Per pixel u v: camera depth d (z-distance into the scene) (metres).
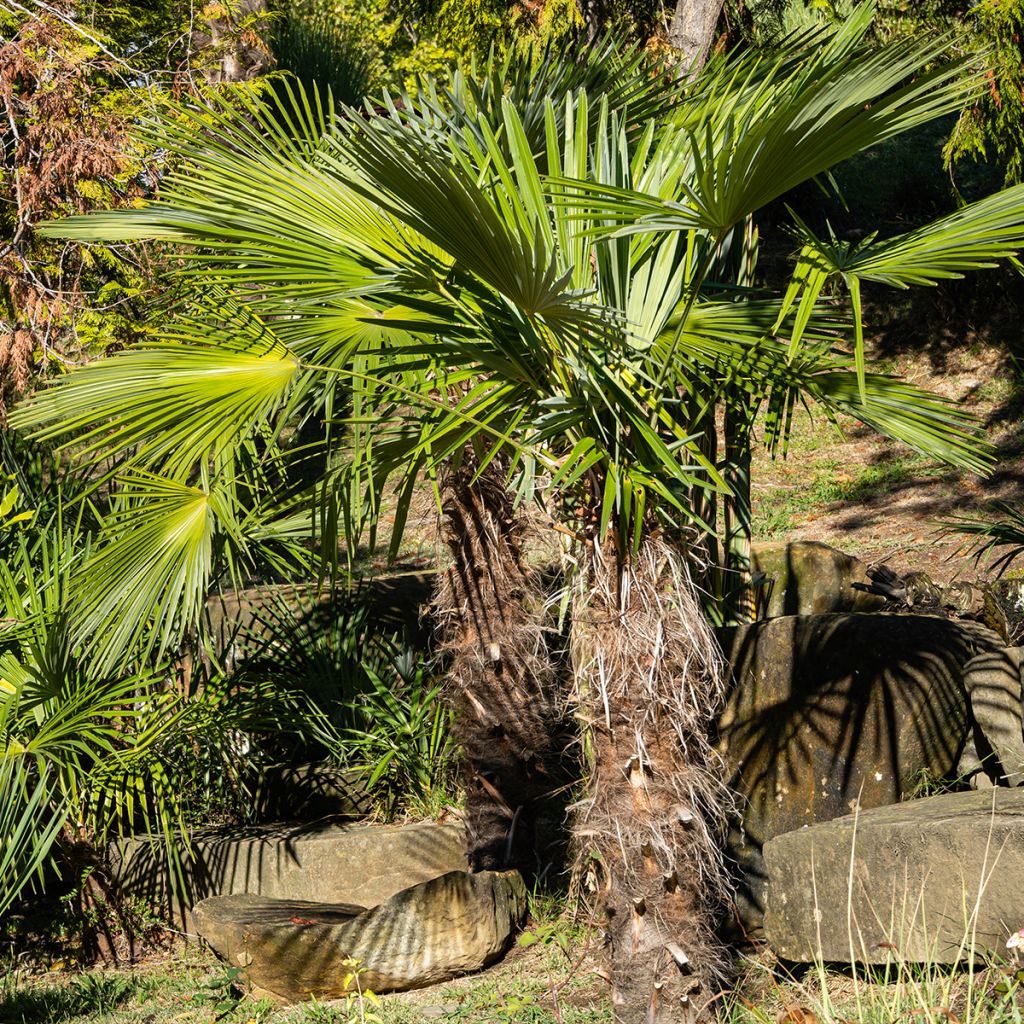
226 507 4.86
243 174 4.20
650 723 3.89
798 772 5.14
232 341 4.21
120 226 3.98
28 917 7.09
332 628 7.73
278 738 7.79
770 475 12.75
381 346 4.25
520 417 3.82
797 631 5.27
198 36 11.05
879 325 15.05
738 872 5.10
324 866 6.27
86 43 9.34
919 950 3.95
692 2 9.54
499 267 3.41
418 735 7.05
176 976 6.12
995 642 5.32
